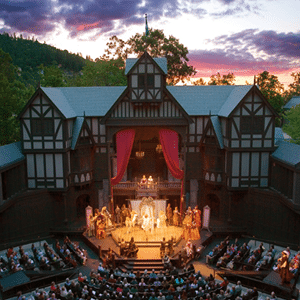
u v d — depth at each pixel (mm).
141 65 29000
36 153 29812
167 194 33750
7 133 35562
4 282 19594
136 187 33438
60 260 23969
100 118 32094
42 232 30406
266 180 30359
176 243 27328
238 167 30125
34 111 29078
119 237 28078
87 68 57375
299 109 41375
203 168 32688
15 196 27797
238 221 31266
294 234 26469
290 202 24953
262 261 23297
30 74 176125
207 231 30234
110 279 20719
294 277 20188
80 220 33062
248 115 29031
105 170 33031
